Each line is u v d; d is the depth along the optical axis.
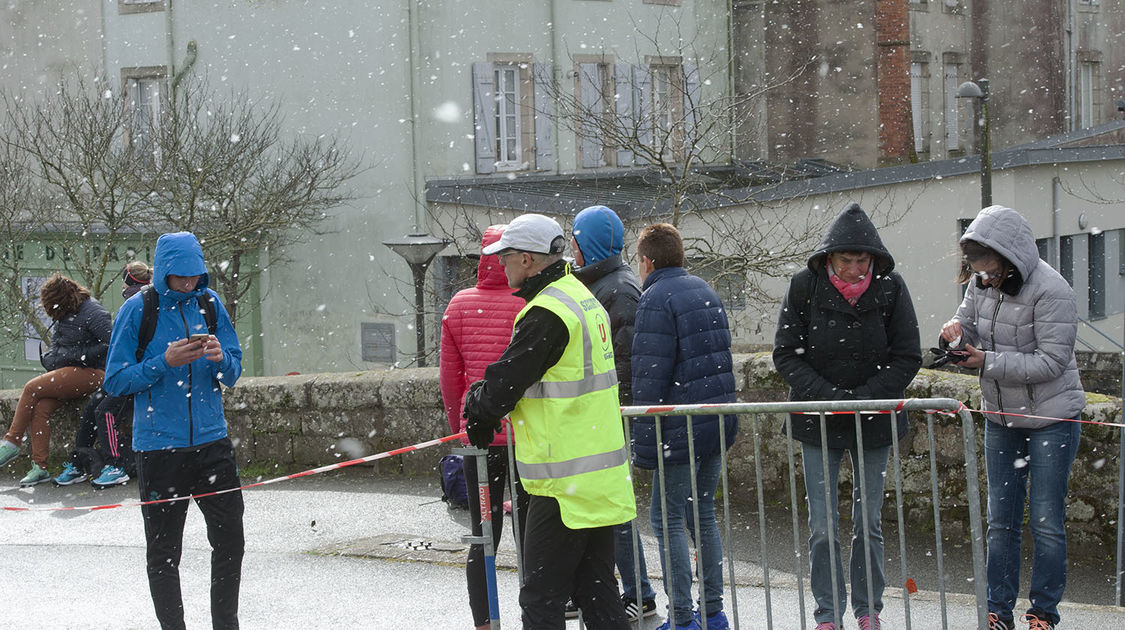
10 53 33.09
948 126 39.81
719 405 6.27
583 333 5.55
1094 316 29.94
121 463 12.21
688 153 21.05
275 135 29.16
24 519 10.70
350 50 29.11
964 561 9.09
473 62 29.78
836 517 6.87
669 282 6.79
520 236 5.59
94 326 12.41
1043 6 41.78
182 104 29.23
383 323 29.14
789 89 35.75
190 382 6.89
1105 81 46.03
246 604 7.98
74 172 27.20
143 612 7.94
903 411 6.65
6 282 26.17
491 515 6.63
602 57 31.91
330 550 9.21
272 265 30.14
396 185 28.86
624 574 7.27
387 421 12.23
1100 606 7.58
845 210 6.61
